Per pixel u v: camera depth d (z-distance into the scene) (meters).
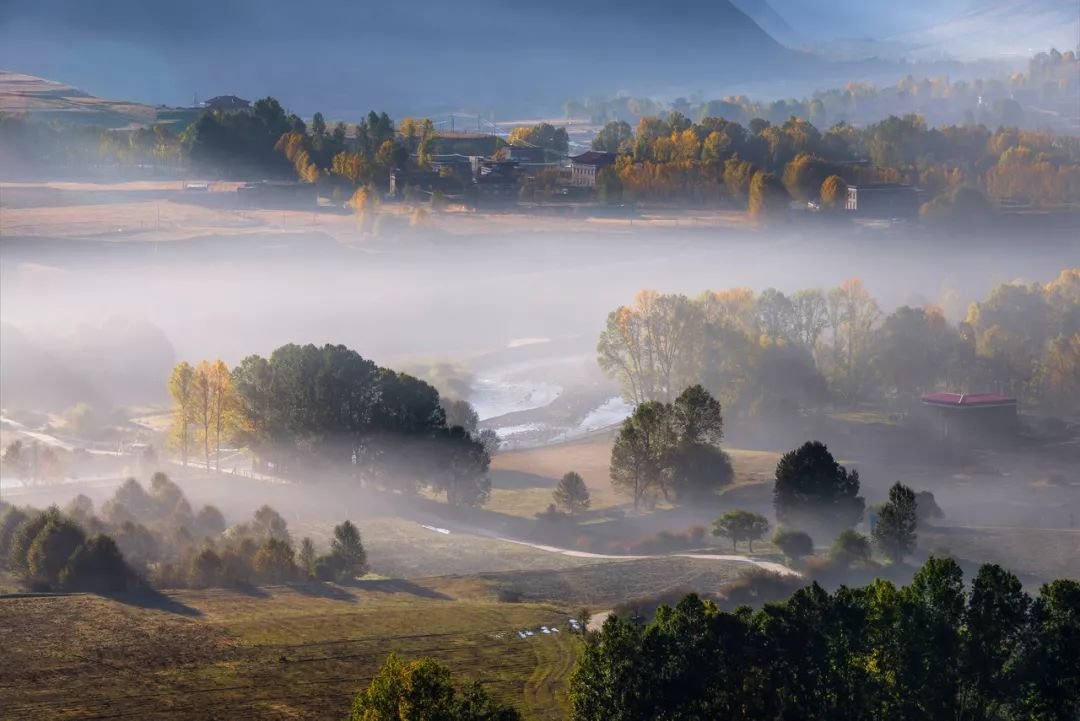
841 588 197.75
